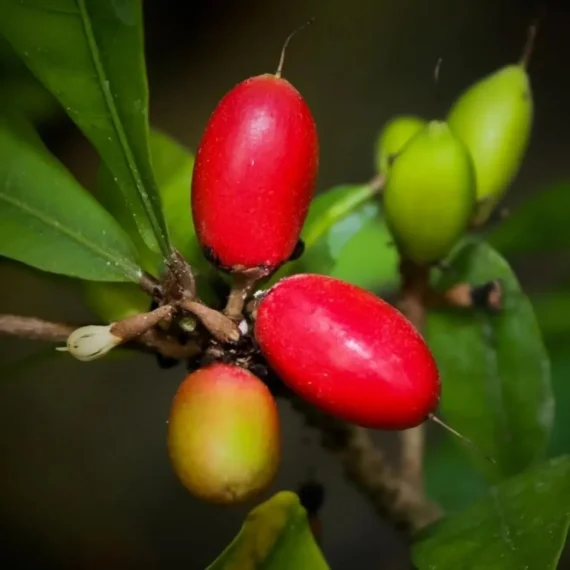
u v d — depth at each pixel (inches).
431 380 9.4
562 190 13.3
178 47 25.5
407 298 11.7
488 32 25.8
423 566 10.0
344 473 11.8
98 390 24.4
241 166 9.5
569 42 25.6
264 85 9.6
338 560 22.3
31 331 10.3
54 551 22.9
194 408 9.5
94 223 10.4
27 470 23.5
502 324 11.9
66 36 10.2
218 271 10.2
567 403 15.4
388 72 25.7
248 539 9.7
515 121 11.1
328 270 11.3
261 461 9.5
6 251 10.3
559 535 9.8
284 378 9.5
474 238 12.6
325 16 25.8
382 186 11.3
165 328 10.1
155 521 23.5
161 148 11.6
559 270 22.6
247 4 25.6
